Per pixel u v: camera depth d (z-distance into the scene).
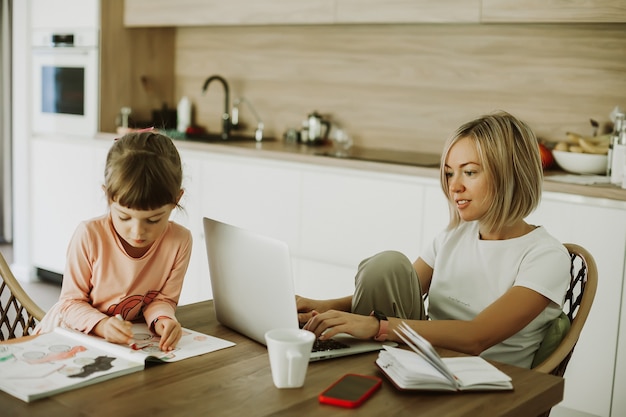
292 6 3.83
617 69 3.29
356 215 3.43
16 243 4.90
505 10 3.18
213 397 1.31
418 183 3.24
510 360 1.82
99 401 1.28
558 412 2.93
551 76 3.47
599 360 2.81
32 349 1.48
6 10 5.48
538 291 1.71
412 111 3.93
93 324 1.59
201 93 4.79
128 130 4.32
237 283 1.67
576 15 3.02
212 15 4.14
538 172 1.78
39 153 4.72
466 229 1.93
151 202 1.55
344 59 4.14
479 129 1.77
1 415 1.21
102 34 4.47
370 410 1.28
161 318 1.64
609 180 2.99
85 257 1.73
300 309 1.88
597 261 2.80
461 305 1.89
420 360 1.45
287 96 4.40
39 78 4.75
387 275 1.81
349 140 3.91
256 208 3.78
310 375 1.44
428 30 3.83
